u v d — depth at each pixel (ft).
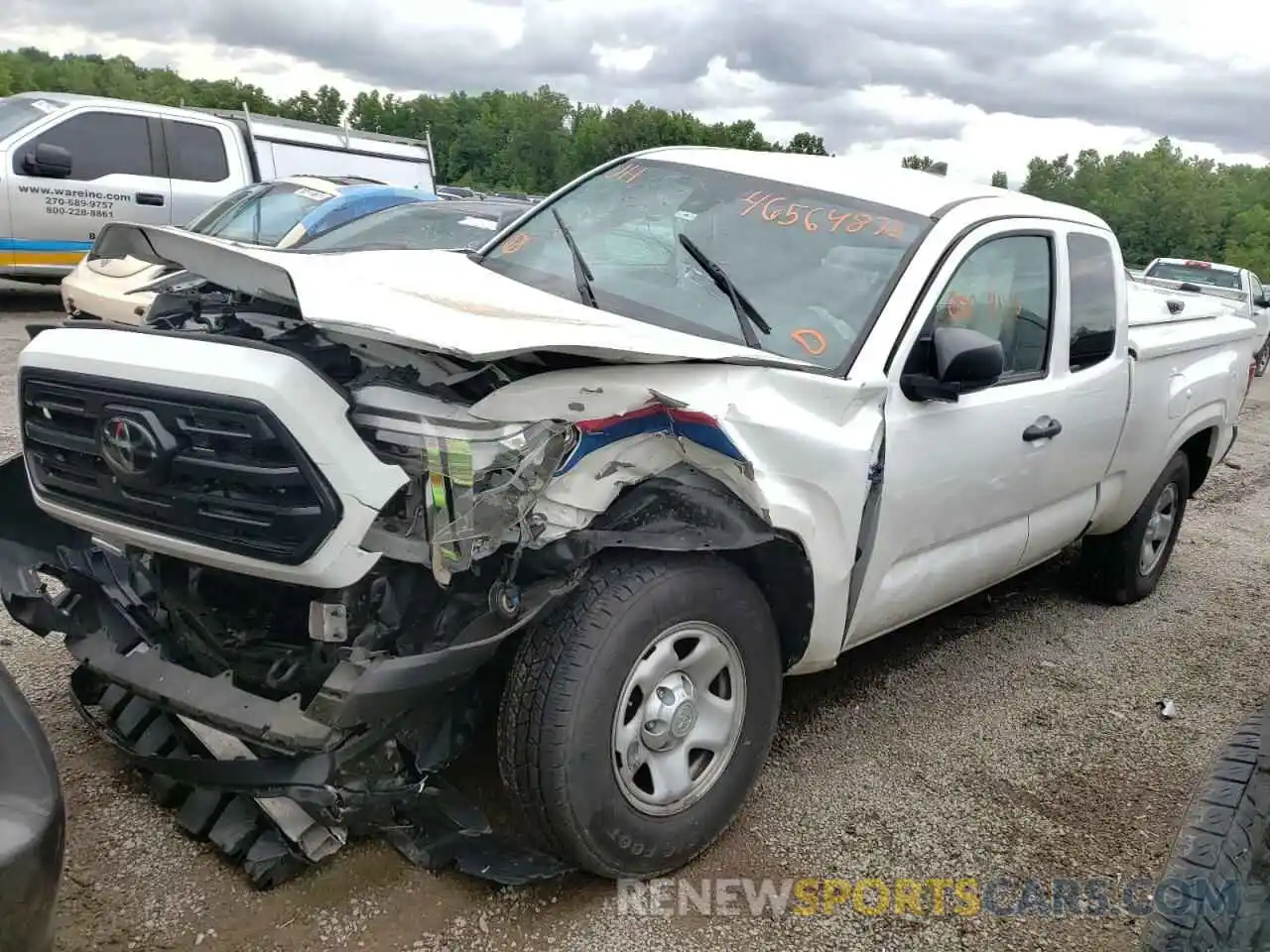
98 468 9.30
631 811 9.42
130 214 41.78
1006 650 16.57
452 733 9.07
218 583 9.82
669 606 9.34
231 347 8.61
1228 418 19.81
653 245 12.52
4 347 34.22
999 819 11.64
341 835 9.25
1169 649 17.19
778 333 11.16
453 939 8.99
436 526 8.34
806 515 10.08
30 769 6.90
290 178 35.65
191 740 9.88
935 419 11.71
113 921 8.74
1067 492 15.17
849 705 14.08
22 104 41.70
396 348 9.11
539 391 8.67
